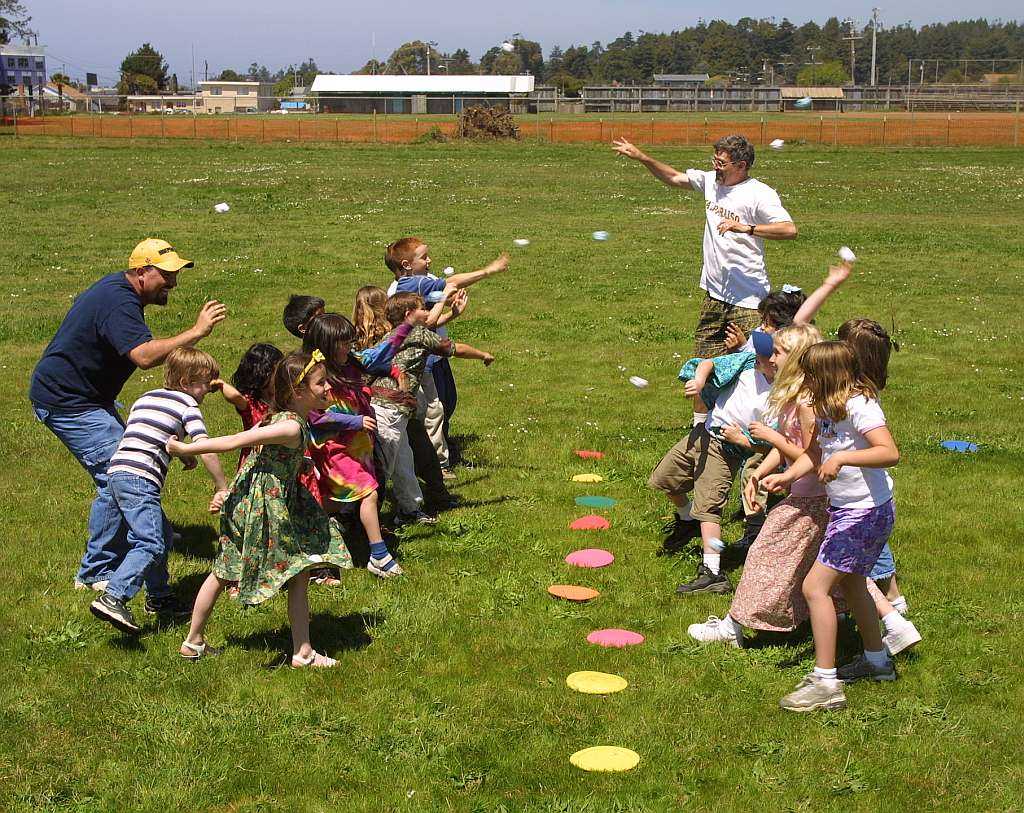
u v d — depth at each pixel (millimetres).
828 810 4250
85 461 6316
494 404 11039
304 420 5406
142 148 47031
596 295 17422
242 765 4598
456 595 6367
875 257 21312
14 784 4457
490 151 47438
